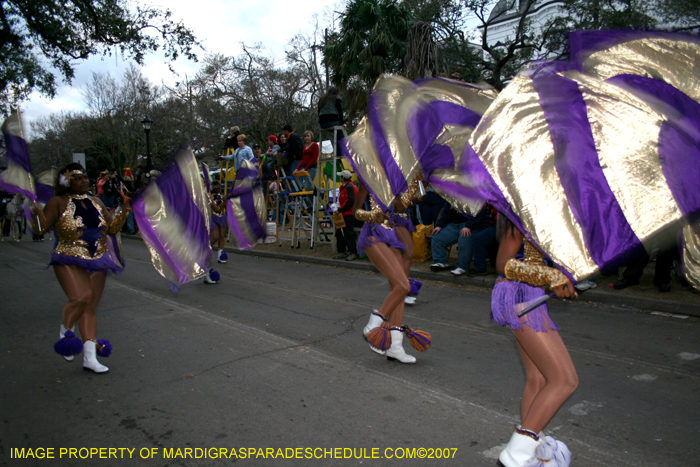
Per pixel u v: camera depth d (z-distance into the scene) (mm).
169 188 6199
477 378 4289
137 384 4301
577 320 6023
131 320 6457
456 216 8633
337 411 3693
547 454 2496
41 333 5973
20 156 4348
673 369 4406
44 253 14336
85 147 38000
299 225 12664
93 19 16625
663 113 2227
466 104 3439
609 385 4082
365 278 9242
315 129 31250
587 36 2525
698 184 2094
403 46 13516
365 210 4461
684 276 2150
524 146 2400
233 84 36000
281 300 7531
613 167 2227
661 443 3146
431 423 3479
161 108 36969
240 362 4793
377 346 4422
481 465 2938
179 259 6168
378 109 3934
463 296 7520
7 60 18031
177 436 3365
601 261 2162
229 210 9070
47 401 3990
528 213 2299
